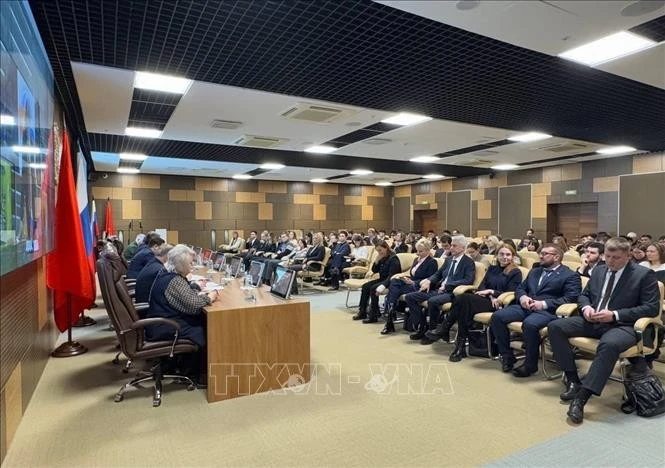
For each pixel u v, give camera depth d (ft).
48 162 11.12
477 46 10.98
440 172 38.29
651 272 9.93
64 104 15.92
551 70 12.72
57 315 13.60
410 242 32.04
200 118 18.61
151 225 40.98
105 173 38.86
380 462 7.32
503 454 7.58
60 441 7.97
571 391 9.87
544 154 28.32
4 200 6.54
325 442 7.99
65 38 10.24
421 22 9.65
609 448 7.77
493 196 38.63
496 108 16.87
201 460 7.36
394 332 16.11
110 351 13.65
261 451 7.66
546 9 9.09
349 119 18.79
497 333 11.99
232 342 10.05
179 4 8.75
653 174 27.37
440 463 7.29
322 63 12.07
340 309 20.48
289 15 9.28
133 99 15.61
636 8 9.07
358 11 9.14
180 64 12.05
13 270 7.60
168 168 36.32
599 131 21.15
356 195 50.60
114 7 8.80
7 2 6.64
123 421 8.79
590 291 10.82
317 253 27.37
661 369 11.89
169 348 9.88
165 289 10.11
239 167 35.65
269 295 11.99
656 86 14.25
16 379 8.35
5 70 6.54
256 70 12.62
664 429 8.51
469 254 16.46
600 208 30.45
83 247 12.32
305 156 29.40
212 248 43.19
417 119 18.76
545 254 12.57
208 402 9.75
